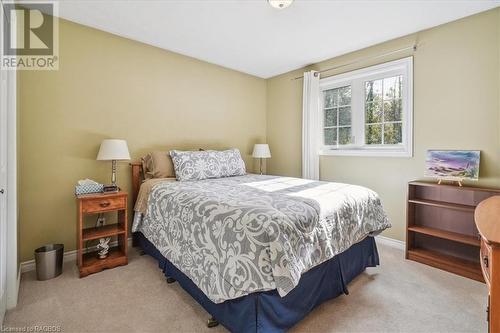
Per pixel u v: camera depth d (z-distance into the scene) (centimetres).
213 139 362
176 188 223
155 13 229
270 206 157
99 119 262
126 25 251
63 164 242
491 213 125
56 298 181
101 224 264
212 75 358
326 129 354
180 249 182
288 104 397
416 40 262
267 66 370
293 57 334
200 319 160
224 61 350
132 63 283
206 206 170
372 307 174
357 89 319
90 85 255
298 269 133
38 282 203
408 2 210
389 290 196
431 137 255
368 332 150
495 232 97
